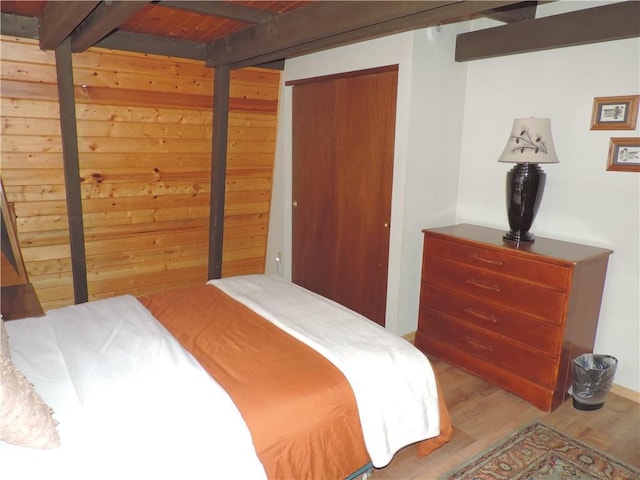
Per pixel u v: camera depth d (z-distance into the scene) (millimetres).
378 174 3477
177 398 1602
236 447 1488
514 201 2873
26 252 3432
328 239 4039
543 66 3000
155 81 3445
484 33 3082
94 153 3422
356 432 1803
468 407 2725
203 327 2227
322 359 1929
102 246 3793
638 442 2436
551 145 2766
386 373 1905
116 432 1450
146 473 1362
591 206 2873
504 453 2328
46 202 3342
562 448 2373
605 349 2916
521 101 3141
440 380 3023
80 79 3158
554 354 2617
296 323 2246
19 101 2959
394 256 3391
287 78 4129
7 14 2750
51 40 2645
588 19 2580
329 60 3674
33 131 3074
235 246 4625
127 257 3949
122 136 3482
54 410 1562
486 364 2975
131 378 1704
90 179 3482
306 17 2492
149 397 1601
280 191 4480
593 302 2781
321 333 2141
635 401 2811
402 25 2320
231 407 1586
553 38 2742
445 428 2137
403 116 3143
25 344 1994
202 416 1533
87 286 3666
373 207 3561
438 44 3160
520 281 2723
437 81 3223
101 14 2377
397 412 1896
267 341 2084
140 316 2270
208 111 3787
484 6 1965
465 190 3547
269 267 4832
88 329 2113
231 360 1913
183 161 3850
